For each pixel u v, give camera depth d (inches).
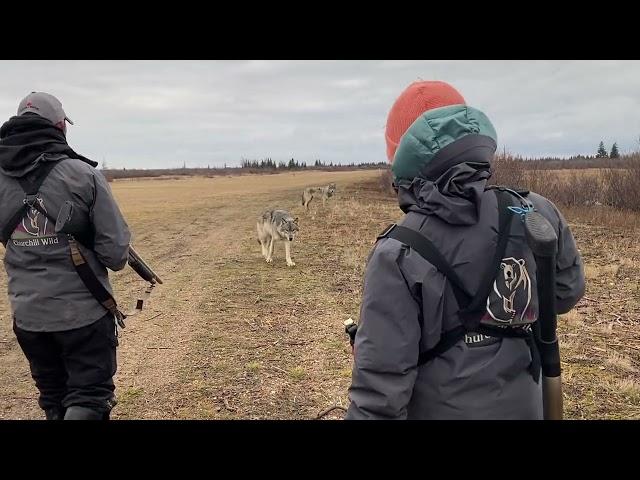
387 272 62.7
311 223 746.8
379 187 1606.8
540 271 62.3
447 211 62.1
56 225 115.8
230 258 494.6
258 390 193.6
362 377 63.2
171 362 225.1
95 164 125.6
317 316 293.7
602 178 831.1
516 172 870.4
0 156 116.4
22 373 215.8
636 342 237.8
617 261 435.2
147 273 148.0
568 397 178.4
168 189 1989.4
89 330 121.3
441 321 62.4
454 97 73.6
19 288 119.8
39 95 122.0
